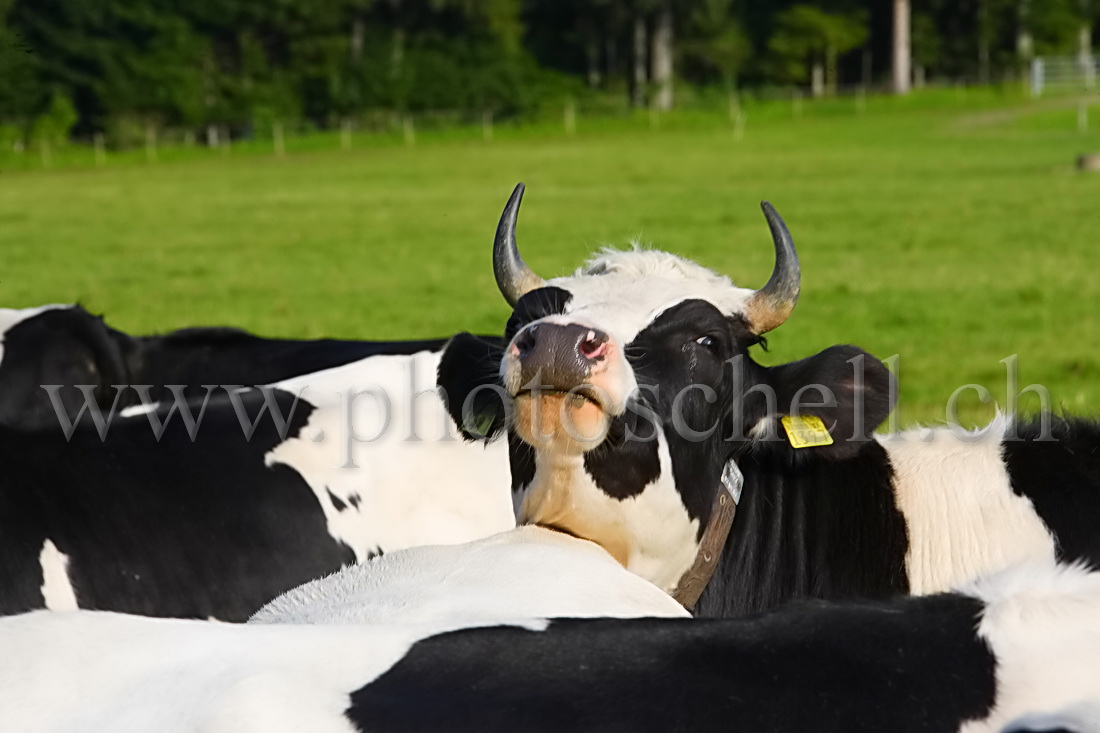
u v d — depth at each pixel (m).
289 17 92.81
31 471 7.13
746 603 6.63
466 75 89.81
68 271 27.94
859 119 77.44
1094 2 108.31
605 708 3.57
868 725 3.59
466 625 4.16
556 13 109.94
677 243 29.73
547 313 6.16
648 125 78.12
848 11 108.44
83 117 82.75
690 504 6.18
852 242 29.23
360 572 5.22
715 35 107.44
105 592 6.91
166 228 36.53
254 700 3.55
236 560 7.42
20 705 3.72
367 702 3.60
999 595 3.95
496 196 42.91
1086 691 3.67
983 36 108.06
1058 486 6.31
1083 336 18.30
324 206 41.47
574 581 4.96
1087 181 40.53
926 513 6.46
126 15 85.31
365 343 10.76
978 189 39.50
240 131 85.44
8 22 80.12
